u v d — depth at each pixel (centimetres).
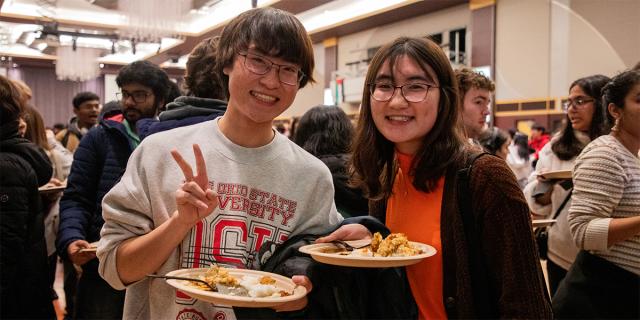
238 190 126
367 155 143
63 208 213
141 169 124
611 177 176
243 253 124
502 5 1060
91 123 518
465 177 123
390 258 108
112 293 205
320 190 138
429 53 129
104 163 218
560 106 962
